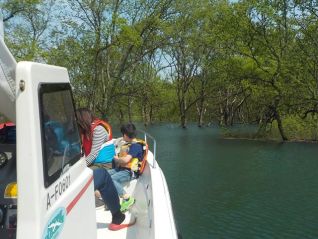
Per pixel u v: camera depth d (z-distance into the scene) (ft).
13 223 8.26
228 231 37.40
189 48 146.00
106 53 124.47
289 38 116.16
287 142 110.42
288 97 118.21
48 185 7.84
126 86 131.75
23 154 7.37
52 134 8.43
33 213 7.33
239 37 117.91
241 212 42.98
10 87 8.16
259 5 111.14
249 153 88.02
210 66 130.72
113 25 111.65
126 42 111.86
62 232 8.45
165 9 119.96
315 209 43.73
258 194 50.47
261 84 124.77
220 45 124.06
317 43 113.09
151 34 123.54
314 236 35.68
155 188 15.60
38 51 98.22
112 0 114.62
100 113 127.13
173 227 12.19
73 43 113.50
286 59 116.57
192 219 40.83
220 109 202.59
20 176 7.36
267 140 116.67
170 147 100.94
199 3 125.29
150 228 12.66
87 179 10.30
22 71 7.45
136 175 19.86
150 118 221.66
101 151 19.30
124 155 19.88
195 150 94.43
